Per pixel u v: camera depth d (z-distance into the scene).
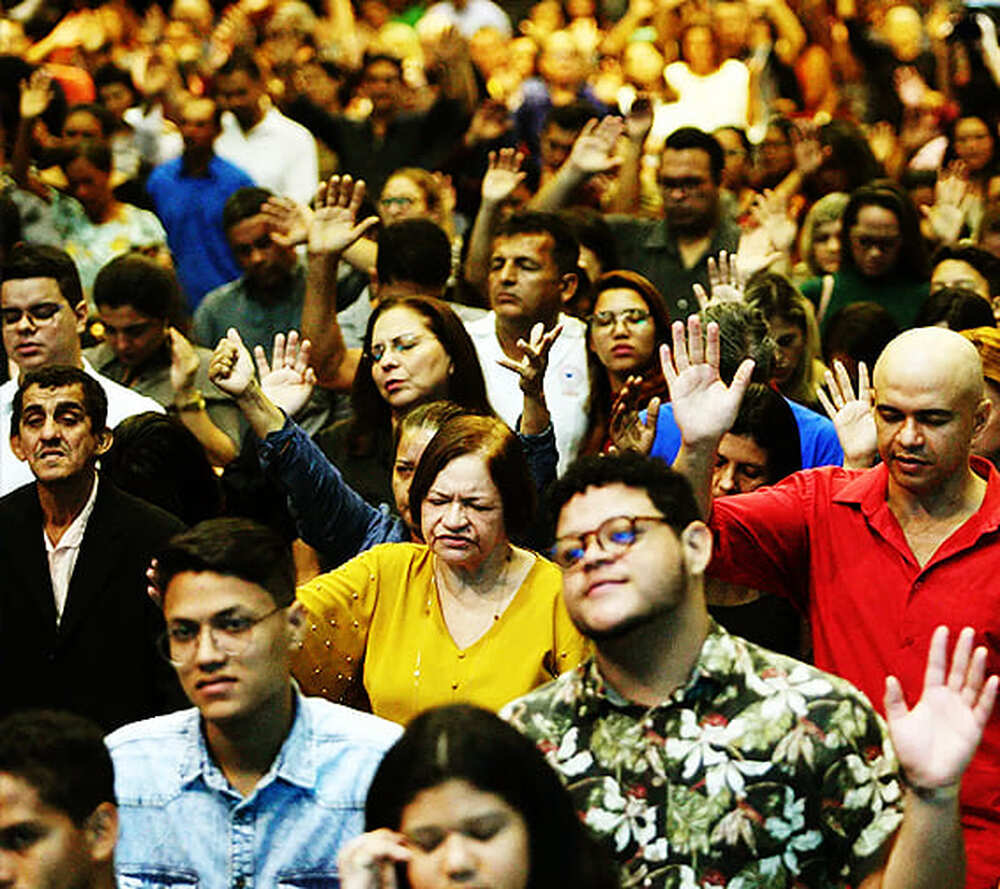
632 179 17.36
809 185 18.80
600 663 6.79
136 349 13.27
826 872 6.69
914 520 8.63
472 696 8.48
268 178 19.58
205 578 6.98
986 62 22.67
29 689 9.46
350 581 8.73
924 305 12.88
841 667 8.68
